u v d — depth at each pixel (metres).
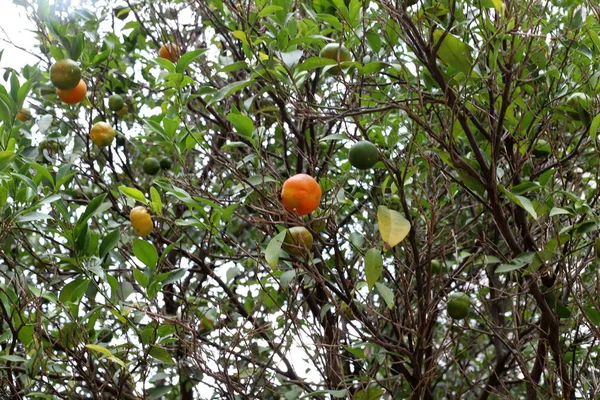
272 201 1.69
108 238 1.67
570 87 1.80
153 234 1.94
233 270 1.96
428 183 2.01
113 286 1.67
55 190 1.68
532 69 1.80
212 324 1.93
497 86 1.74
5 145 1.71
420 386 1.73
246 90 2.19
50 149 2.06
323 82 2.09
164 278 1.67
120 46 2.22
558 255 1.73
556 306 1.70
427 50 1.57
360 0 1.66
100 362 1.71
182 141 1.88
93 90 2.00
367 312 1.95
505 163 1.88
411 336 1.74
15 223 1.69
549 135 1.79
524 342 2.00
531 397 1.88
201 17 2.28
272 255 1.53
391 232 1.50
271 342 1.83
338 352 1.80
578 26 1.81
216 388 1.78
